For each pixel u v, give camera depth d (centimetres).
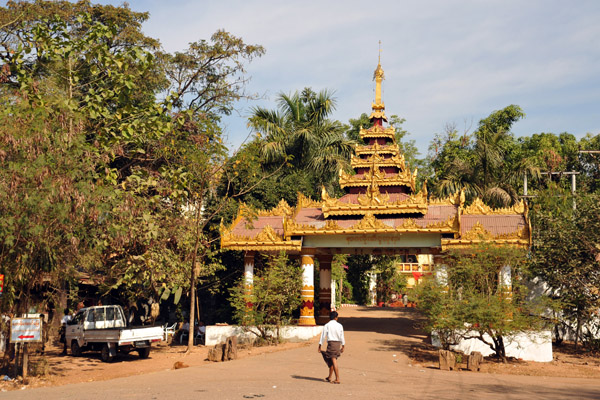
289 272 2584
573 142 5344
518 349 2191
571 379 1727
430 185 5166
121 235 2070
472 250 2177
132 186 2403
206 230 3344
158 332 2369
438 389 1394
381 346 2294
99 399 1223
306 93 4284
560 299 2383
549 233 2478
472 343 2266
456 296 2141
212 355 2048
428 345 2331
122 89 2023
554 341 2591
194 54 3656
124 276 2688
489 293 2092
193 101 3759
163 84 3506
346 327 2858
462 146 5119
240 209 2903
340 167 3881
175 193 2317
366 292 5138
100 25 1953
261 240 2683
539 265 2466
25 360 1759
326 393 1269
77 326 2436
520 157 5103
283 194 3547
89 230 1895
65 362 2231
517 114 5216
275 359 1986
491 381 1591
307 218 2816
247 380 1505
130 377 1688
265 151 3791
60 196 1645
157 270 2648
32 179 1596
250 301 2536
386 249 2842
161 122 2041
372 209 2625
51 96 1878
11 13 2880
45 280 2191
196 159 2330
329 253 2909
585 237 2359
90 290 3378
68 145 1741
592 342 2356
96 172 2023
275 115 4200
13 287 1736
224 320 3297
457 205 2689
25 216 1566
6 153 1600
